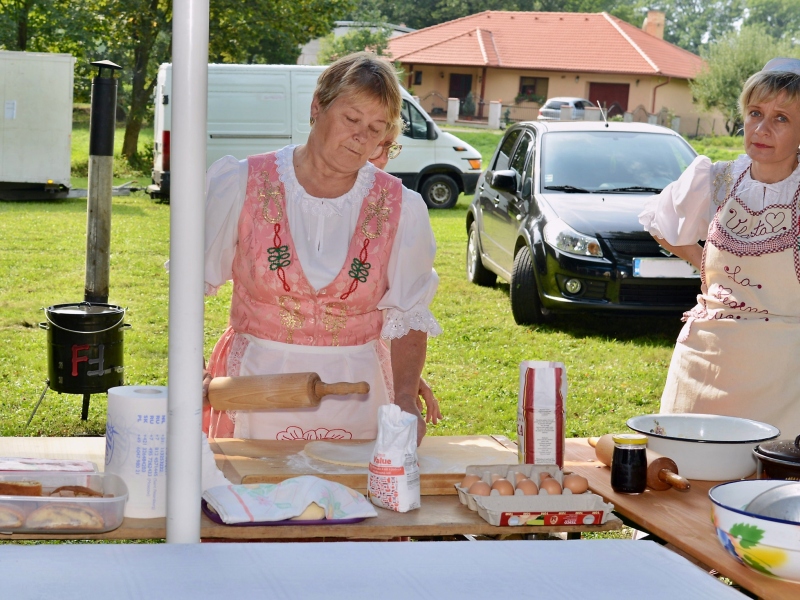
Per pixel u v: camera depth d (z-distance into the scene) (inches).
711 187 115.6
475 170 642.8
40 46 924.6
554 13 1692.9
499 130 1438.2
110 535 69.0
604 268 285.0
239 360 100.1
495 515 72.1
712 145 1272.1
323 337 99.2
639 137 330.3
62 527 67.1
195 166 60.6
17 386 241.6
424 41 1686.8
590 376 272.7
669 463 83.1
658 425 92.4
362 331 101.0
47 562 58.1
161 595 53.9
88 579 55.7
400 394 96.9
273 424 99.3
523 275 318.7
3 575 55.9
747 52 1417.3
